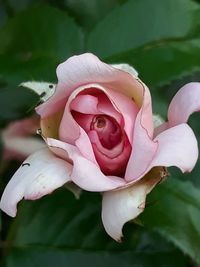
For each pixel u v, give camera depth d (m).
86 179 0.32
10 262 0.41
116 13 0.42
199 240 0.37
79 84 0.33
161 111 0.43
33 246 0.41
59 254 0.41
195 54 0.41
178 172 0.42
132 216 0.32
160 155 0.32
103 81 0.33
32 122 0.45
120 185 0.32
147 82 0.40
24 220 0.41
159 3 0.42
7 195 0.33
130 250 0.41
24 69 0.41
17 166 0.45
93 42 0.42
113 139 0.34
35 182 0.32
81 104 0.33
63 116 0.33
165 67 0.41
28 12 0.43
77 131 0.33
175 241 0.37
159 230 0.37
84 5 0.46
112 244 0.41
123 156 0.33
